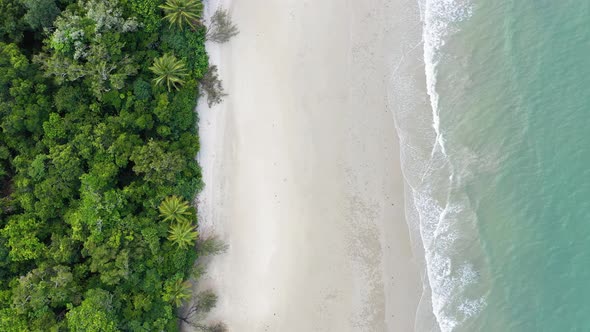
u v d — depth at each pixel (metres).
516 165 25.52
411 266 26.02
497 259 24.94
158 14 27.23
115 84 25.52
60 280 23.81
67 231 25.41
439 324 25.09
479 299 24.80
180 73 27.02
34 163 24.97
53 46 25.20
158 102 26.59
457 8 27.06
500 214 25.27
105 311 23.84
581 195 24.56
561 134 25.28
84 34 25.25
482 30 26.80
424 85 27.03
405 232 26.30
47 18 25.67
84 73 25.33
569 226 24.44
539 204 24.95
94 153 25.78
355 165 27.34
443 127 26.53
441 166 26.22
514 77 26.19
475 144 26.11
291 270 27.39
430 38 27.20
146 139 27.09
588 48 25.70
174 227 25.95
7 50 25.06
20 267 25.11
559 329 23.66
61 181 25.19
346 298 26.72
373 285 26.47
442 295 25.28
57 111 26.09
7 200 25.45
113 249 24.70
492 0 26.81
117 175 26.48
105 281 24.39
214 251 27.19
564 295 23.92
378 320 26.20
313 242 27.36
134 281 25.27
